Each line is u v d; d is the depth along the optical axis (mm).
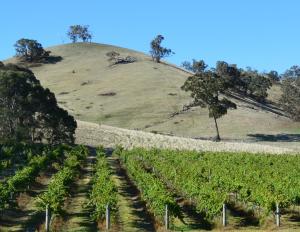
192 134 122812
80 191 48375
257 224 33812
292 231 30375
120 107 147125
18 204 41312
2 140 85000
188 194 40750
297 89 146750
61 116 93062
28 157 67812
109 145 100062
